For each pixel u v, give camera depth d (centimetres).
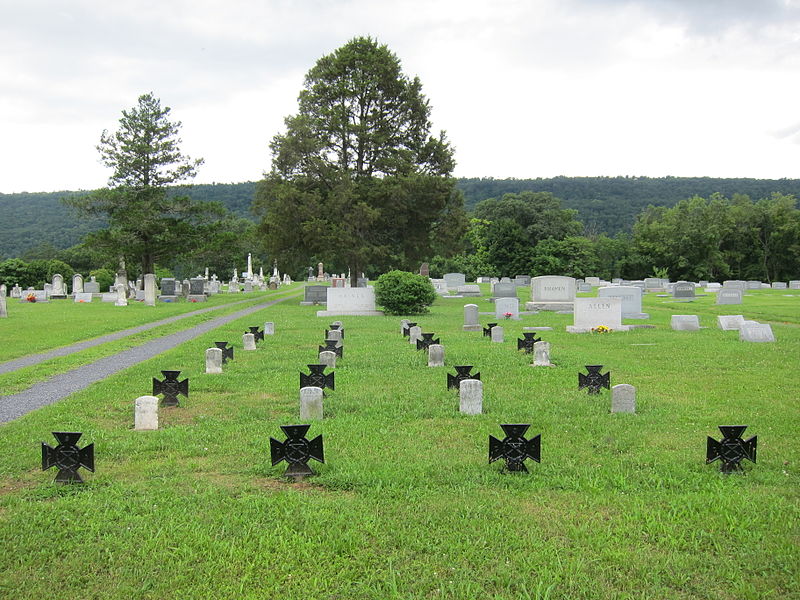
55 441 952
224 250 5216
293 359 1741
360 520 670
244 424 1053
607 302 2452
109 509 699
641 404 1179
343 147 4678
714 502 709
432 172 4794
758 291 5912
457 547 612
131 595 538
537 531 646
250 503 712
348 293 3416
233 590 544
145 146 4697
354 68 4734
